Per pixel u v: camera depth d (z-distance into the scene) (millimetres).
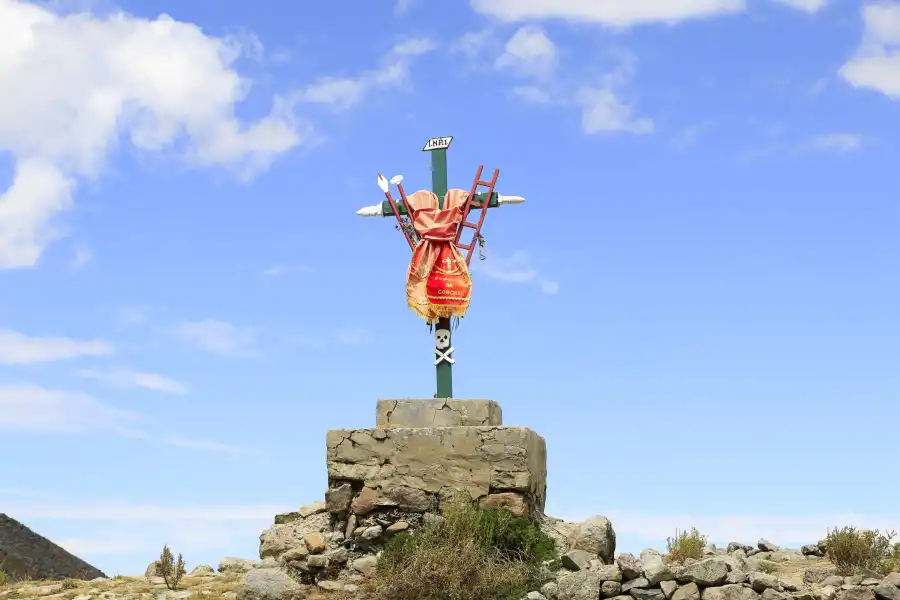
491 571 17875
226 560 21750
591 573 17516
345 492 19641
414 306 20828
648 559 17984
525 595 17625
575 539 19141
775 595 16625
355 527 19516
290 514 20453
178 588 19797
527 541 18641
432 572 17531
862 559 18578
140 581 20719
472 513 18625
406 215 21312
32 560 25734
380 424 20359
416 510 19375
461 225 21094
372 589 18281
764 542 21484
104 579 21266
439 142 21391
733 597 16812
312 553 19125
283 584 18359
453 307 20781
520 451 19328
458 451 19469
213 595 18828
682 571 17219
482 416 20203
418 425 20250
